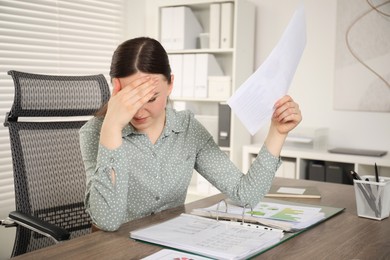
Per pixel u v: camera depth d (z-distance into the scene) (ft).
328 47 10.74
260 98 3.95
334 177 9.61
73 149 5.61
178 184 4.84
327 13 10.69
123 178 3.96
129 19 12.10
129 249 3.43
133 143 4.63
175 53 11.77
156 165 4.68
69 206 5.47
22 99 5.24
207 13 12.01
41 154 5.32
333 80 10.69
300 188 5.76
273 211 4.50
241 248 3.32
